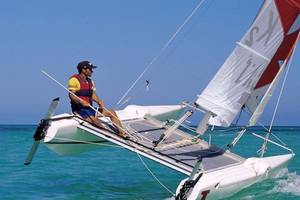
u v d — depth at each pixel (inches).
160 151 986.1
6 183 1130.0
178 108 1331.2
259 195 933.2
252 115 1088.8
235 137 1092.5
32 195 992.2
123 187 1099.3
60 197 974.4
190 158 972.6
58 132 908.0
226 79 1090.1
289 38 1119.0
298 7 1093.8
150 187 1103.6
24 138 3336.6
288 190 971.9
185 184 786.2
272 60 1131.9
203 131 1068.5
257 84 1134.4
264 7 1104.2
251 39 1099.3
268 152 2124.8
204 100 1068.5
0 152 1993.1
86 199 959.0
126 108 1229.1
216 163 965.8
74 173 1309.1
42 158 1681.8
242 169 951.6
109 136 933.2
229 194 879.1
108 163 1549.0
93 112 1014.4
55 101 853.8
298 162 1583.4
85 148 1016.2
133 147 922.7
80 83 1005.2
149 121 1203.2
